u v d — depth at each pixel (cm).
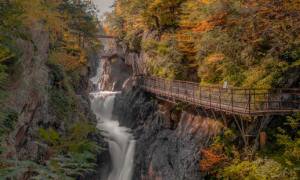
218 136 1667
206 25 1958
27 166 408
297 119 1395
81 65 3391
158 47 2958
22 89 1198
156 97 2936
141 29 3925
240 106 1537
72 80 2903
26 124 1236
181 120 2167
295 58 1675
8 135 980
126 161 2595
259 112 1398
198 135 1833
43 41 1648
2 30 1113
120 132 3123
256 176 1332
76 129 550
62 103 1906
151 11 3228
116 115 3969
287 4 1550
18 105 1126
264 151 1452
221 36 1927
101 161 2370
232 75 1945
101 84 6072
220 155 1572
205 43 2091
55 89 1948
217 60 2045
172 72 2677
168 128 2345
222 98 1772
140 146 2534
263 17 1684
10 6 1137
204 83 2186
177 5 3105
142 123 3039
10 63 1138
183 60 2670
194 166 1667
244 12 1688
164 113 2430
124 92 4131
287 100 1558
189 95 2116
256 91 1656
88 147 479
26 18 1252
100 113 4353
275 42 1736
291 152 1352
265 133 1488
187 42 2556
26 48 1308
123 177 2494
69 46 3419
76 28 4009
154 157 2158
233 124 1659
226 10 1748
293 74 1655
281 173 1285
